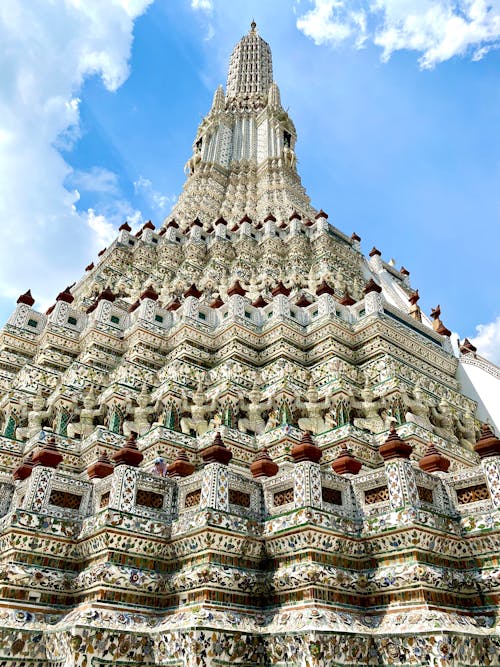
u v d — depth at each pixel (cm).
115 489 962
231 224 3694
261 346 1886
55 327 2033
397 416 1510
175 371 1667
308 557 884
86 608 846
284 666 818
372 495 982
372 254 3381
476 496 966
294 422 1543
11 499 1115
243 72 6600
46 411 1670
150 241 3055
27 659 840
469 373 2030
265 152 4725
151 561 940
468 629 815
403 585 862
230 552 917
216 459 975
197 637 798
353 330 1861
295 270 2709
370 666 820
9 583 886
